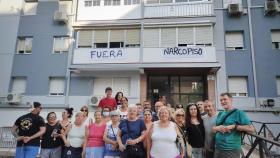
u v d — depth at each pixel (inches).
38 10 670.5
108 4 611.5
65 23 649.0
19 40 666.2
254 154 304.3
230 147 157.8
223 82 551.5
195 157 201.6
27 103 609.0
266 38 565.0
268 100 526.9
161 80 601.0
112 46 600.1
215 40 574.2
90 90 594.9
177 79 597.9
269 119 521.0
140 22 579.8
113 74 591.8
